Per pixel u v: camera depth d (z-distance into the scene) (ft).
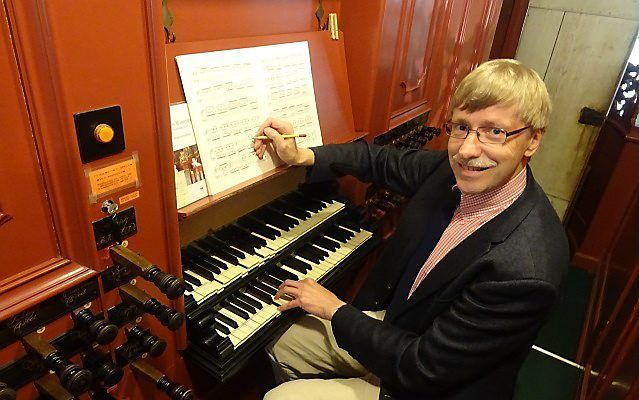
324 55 4.60
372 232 5.27
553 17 8.81
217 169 3.49
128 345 3.10
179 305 3.33
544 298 3.00
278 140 3.88
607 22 8.35
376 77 4.96
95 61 2.31
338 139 4.78
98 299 2.78
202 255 4.06
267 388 5.35
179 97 3.30
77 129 2.32
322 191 5.45
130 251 2.74
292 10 4.24
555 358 6.73
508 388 3.56
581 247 9.07
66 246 2.49
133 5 2.40
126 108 2.53
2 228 2.20
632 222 6.79
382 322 3.68
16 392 2.44
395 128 5.99
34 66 2.10
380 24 4.63
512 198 3.35
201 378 4.09
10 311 2.28
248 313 3.89
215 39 3.59
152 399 3.51
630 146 8.03
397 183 4.66
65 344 2.68
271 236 4.45
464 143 3.13
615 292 6.17
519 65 3.16
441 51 6.72
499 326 3.10
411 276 3.87
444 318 3.34
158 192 2.90
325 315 3.78
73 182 2.40
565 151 9.48
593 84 8.80
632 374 3.80
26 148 2.19
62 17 2.12
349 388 3.90
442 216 3.82
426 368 3.32
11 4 1.96
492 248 3.26
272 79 3.98
